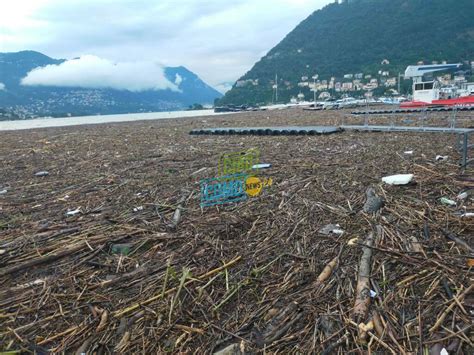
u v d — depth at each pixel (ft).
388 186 21.47
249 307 11.09
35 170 35.55
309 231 16.05
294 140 46.55
